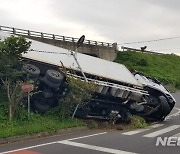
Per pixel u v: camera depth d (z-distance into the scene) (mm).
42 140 12781
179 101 34500
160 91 20047
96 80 17422
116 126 17391
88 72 17703
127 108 19078
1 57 14469
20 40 14461
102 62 20109
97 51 53469
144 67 61562
